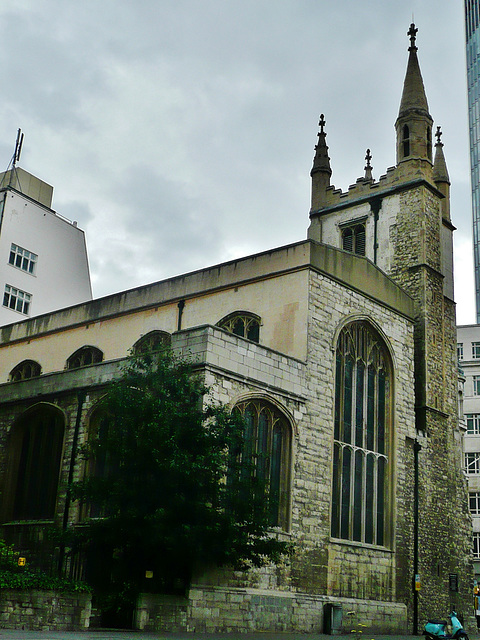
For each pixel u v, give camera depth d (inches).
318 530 1316.4
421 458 1636.3
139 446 1039.6
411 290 1785.2
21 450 1455.5
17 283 2304.4
